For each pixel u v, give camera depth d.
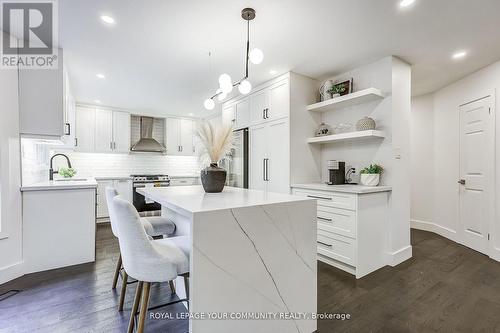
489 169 3.08
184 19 2.12
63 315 1.79
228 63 3.03
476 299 2.05
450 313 1.86
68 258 2.67
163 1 1.88
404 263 2.84
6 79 2.26
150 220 2.08
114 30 2.29
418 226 4.33
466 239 3.44
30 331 1.61
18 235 2.39
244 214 1.30
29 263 2.47
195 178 5.85
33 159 3.16
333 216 2.73
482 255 3.09
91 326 1.67
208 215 1.18
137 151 5.36
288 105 3.31
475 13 2.02
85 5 1.92
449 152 3.79
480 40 2.46
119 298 2.01
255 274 1.34
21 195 2.44
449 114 3.77
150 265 1.22
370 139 3.03
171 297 2.06
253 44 2.56
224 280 1.23
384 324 1.73
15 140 2.37
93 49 2.65
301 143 3.41
